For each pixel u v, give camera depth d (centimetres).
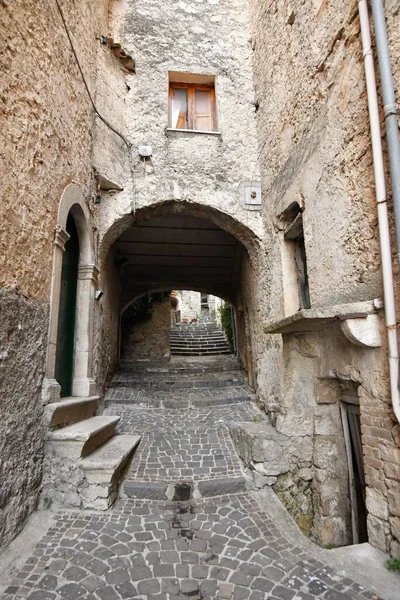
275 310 480
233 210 542
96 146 478
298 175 400
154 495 339
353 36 291
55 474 301
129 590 210
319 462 352
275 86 488
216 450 434
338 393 348
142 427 500
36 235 293
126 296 902
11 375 250
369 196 267
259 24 573
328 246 328
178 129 561
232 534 278
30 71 286
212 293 931
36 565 226
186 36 609
